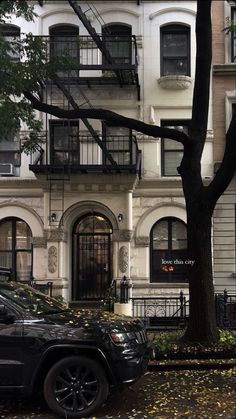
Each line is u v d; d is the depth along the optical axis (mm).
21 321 6516
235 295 15141
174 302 16203
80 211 16859
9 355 6391
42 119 16938
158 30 17391
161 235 17172
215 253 16906
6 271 7980
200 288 10188
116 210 16438
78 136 16891
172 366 9234
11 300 6742
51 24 17344
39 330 6445
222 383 8039
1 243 17203
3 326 6465
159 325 15336
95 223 17375
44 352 6352
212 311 10250
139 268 16781
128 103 17172
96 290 17203
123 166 15484
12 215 16984
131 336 6660
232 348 9773
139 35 17375
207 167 17016
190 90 17266
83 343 6352
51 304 7344
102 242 17328
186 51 17531
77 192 16469
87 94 17172
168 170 17406
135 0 17406
